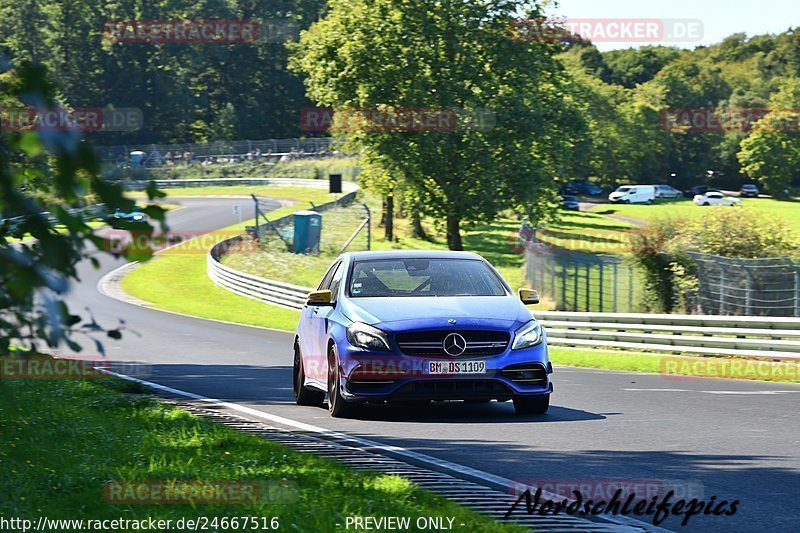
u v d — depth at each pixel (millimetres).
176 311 71125
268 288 76438
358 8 103812
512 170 101000
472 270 22922
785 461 15602
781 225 59438
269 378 31328
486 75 102062
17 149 5566
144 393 25250
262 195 172750
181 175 198750
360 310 21141
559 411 22469
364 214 135000
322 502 11141
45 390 21188
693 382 30312
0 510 10375
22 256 5641
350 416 21312
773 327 38656
